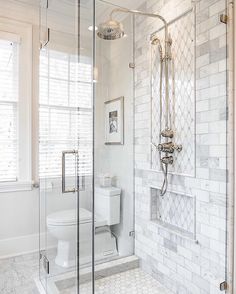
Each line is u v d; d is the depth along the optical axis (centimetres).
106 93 226
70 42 211
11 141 266
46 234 207
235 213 158
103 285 205
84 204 185
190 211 190
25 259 251
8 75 265
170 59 206
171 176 205
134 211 243
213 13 169
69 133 202
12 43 266
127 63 241
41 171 234
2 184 256
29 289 196
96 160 215
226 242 161
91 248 174
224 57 163
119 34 235
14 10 262
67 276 175
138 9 242
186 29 190
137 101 242
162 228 208
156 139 220
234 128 158
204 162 176
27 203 270
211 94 171
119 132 235
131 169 243
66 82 209
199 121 180
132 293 195
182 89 195
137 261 232
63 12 216
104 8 223
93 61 204
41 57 239
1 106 262
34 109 274
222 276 162
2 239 259
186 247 186
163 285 205
